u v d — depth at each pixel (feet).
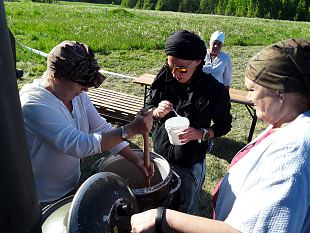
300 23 84.02
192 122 8.05
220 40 16.02
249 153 4.37
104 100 18.38
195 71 7.91
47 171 6.75
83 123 7.27
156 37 41.57
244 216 3.63
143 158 7.74
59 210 5.69
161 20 62.44
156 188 6.36
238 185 4.34
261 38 48.91
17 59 27.22
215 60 16.29
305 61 3.80
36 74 24.50
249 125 19.72
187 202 8.38
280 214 3.45
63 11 63.57
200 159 8.42
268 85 3.92
